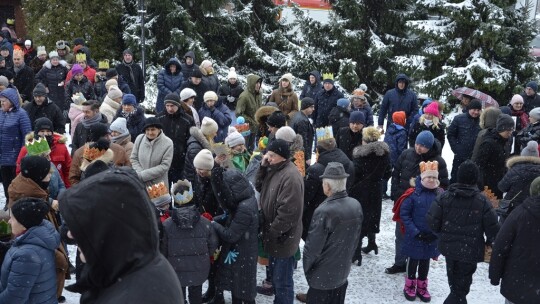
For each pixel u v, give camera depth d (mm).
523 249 4457
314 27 19578
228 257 5062
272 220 5090
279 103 10477
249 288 5082
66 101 11195
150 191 5109
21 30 22297
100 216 1438
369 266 6801
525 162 6117
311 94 12172
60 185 5684
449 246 5133
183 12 18297
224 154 6004
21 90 11625
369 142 6516
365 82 19391
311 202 5828
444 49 16984
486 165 7309
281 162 5062
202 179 5523
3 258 4184
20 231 3934
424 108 9141
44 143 5609
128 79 12289
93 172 4086
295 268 6660
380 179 6527
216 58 19922
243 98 10133
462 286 5207
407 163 6715
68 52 13805
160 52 18703
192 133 6949
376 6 18875
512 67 16812
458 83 16484
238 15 19797
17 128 7523
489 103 11711
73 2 18625
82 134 7293
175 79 10945
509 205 6109
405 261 6543
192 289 4895
